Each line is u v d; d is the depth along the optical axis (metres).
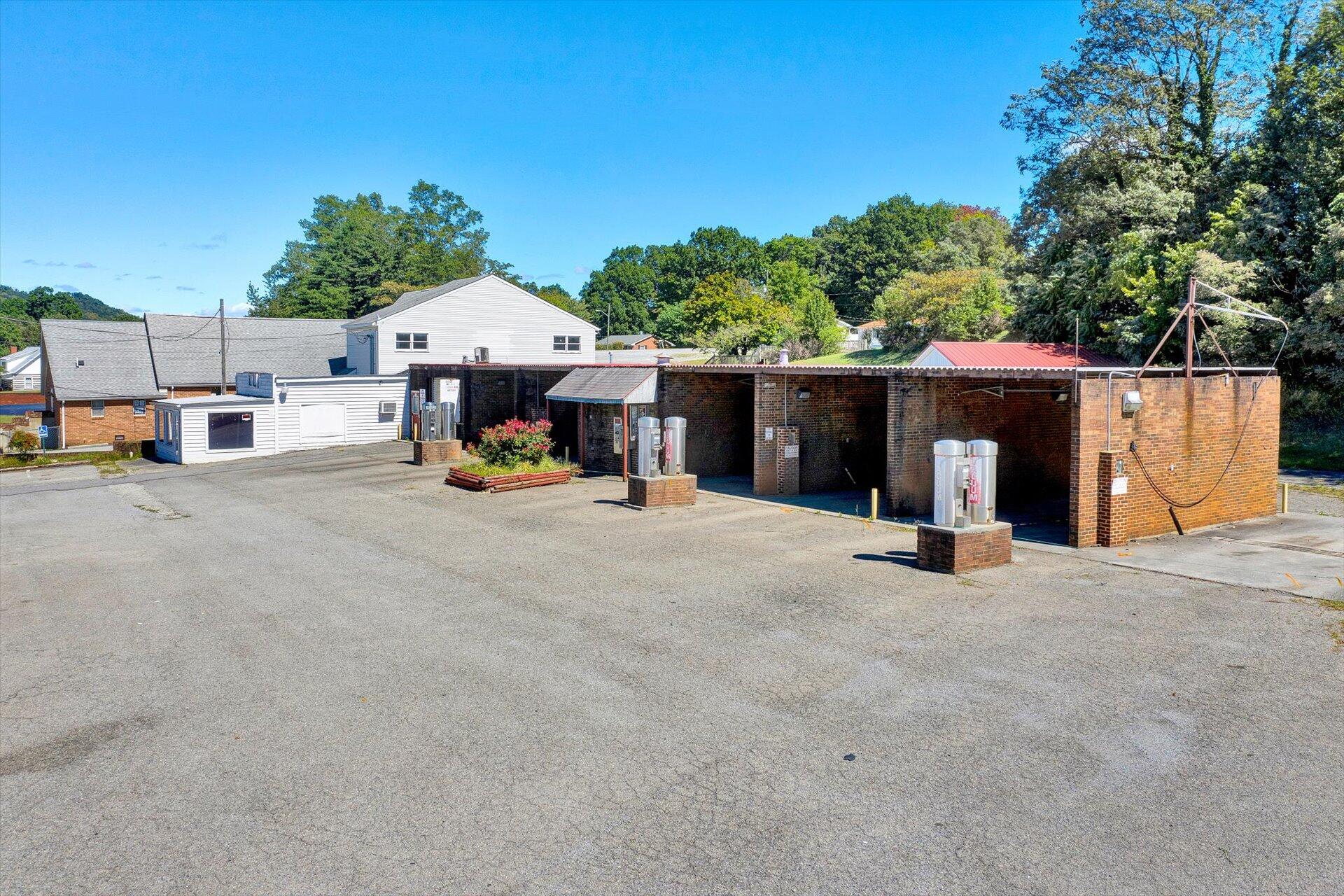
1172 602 11.29
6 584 13.94
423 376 38.06
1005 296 48.09
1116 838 5.82
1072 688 8.41
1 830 6.21
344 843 5.95
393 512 19.98
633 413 24.97
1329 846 5.68
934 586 12.31
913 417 18.30
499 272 101.75
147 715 8.26
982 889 5.30
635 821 6.17
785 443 21.67
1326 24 31.66
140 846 5.96
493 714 8.10
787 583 12.64
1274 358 29.31
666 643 10.04
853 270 102.62
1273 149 31.97
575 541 16.08
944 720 7.76
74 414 45.16
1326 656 9.14
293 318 52.94
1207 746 7.15
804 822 6.10
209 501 22.78
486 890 5.38
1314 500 20.50
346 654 9.90
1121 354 32.81
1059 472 21.69
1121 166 36.56
